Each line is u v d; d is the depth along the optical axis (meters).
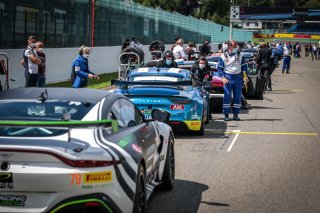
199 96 12.00
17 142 4.76
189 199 6.96
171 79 12.19
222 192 7.35
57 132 5.01
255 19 87.81
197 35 59.84
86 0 26.55
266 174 8.50
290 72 41.81
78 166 4.66
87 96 5.76
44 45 21.62
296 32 134.00
